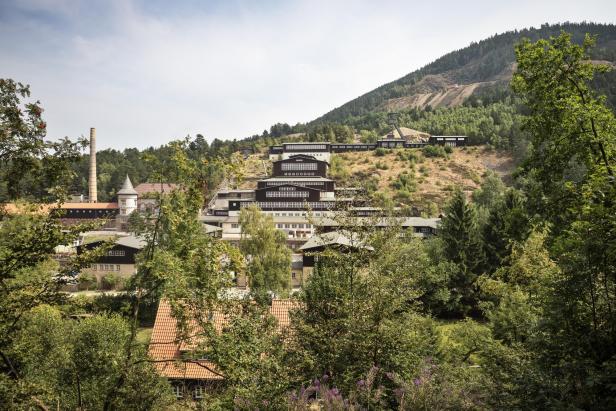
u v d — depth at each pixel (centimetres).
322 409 1029
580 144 1711
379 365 1444
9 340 1130
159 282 1404
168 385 1864
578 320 1026
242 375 1256
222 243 1439
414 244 4662
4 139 1030
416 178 15100
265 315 1542
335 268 1739
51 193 1154
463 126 19900
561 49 1828
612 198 1098
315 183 11969
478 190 12638
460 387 1087
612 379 867
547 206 1817
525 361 1195
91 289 6756
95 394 1642
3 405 960
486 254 5869
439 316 5706
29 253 1116
